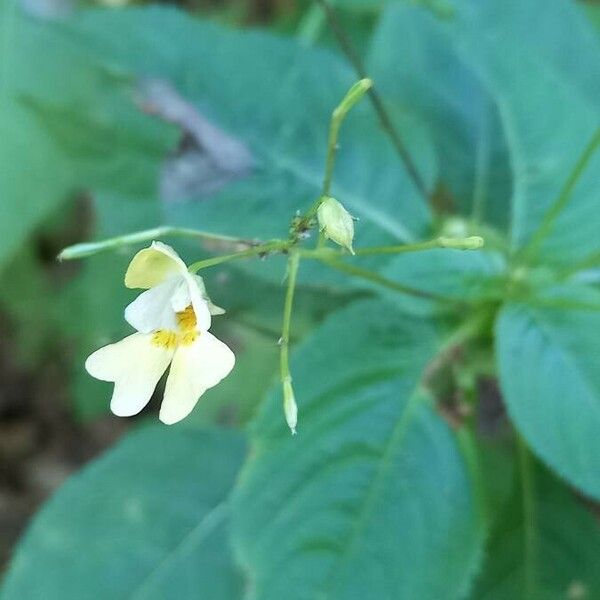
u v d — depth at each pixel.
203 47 0.14
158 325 0.10
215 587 0.14
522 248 0.13
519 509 0.13
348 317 0.12
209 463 0.15
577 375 0.12
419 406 0.12
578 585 0.13
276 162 0.13
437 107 0.15
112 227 0.14
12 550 0.21
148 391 0.10
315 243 0.13
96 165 0.14
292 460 0.12
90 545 0.14
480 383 0.13
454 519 0.12
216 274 0.13
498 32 0.14
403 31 0.15
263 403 0.12
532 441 0.11
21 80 0.14
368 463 0.12
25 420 0.22
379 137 0.13
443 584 0.12
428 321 0.12
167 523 0.14
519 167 0.13
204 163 0.13
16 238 0.16
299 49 0.14
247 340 0.15
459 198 0.14
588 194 0.13
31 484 0.22
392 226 0.13
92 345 0.17
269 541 0.12
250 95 0.14
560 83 0.13
